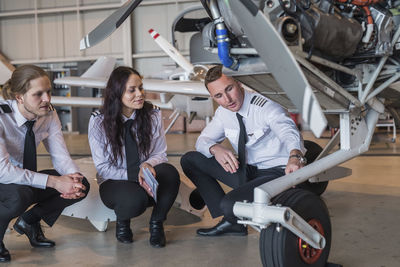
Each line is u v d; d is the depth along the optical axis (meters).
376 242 1.78
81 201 2.04
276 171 1.80
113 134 1.82
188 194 2.14
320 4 1.33
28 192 1.63
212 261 1.60
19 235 2.01
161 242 1.79
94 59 11.48
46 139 1.87
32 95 1.57
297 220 1.24
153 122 1.94
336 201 2.60
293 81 1.06
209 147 1.85
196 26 2.01
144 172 1.70
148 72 11.43
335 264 1.45
